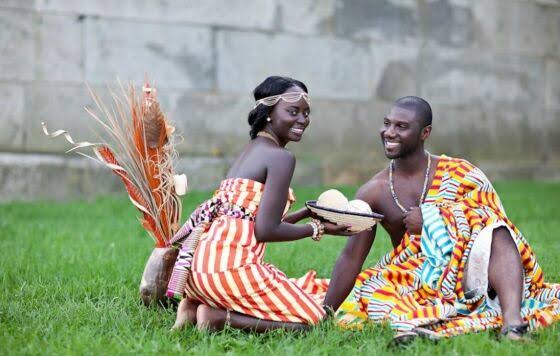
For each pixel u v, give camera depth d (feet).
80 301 33.06
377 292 29.07
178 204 30.71
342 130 82.53
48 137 71.51
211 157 77.00
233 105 78.02
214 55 77.20
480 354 24.21
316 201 29.17
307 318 27.58
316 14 81.10
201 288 27.40
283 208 27.66
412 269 29.45
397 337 25.44
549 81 93.15
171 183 30.25
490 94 89.81
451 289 27.99
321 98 81.61
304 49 80.74
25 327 27.84
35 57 71.05
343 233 28.25
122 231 53.83
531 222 58.39
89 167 72.28
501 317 27.30
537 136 92.38
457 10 87.61
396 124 29.45
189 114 76.28
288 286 27.81
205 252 27.45
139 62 74.13
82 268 39.99
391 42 84.58
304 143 81.25
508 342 24.81
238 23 78.02
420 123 29.43
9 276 37.68
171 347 25.50
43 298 32.91
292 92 28.32
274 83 28.50
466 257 27.86
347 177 82.28
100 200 70.03
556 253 43.88
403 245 29.94
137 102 30.83
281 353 24.81
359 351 25.20
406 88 85.51
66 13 71.77
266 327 27.45
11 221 57.31
